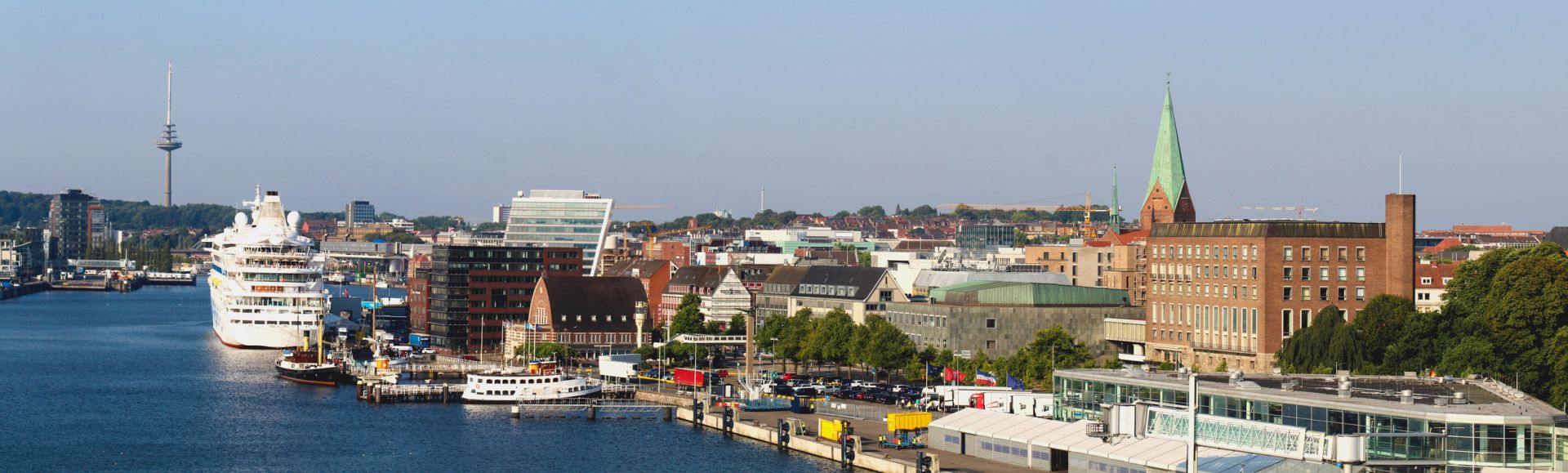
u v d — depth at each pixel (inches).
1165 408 7327.8
